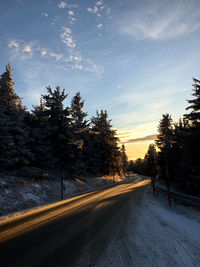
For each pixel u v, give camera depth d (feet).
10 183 48.42
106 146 142.41
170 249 14.99
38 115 87.61
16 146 63.77
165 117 119.24
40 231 20.48
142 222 24.09
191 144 50.19
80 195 60.90
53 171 85.05
